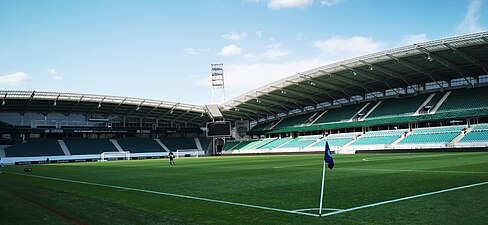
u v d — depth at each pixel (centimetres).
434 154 3919
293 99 7238
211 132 7606
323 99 7344
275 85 6231
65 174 2531
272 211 841
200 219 773
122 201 1075
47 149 7156
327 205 889
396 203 879
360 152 5566
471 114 4869
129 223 752
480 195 960
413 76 5641
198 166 3195
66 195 1262
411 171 1792
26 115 7231
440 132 5119
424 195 984
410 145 5131
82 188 1506
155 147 8306
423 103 5750
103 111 7750
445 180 1327
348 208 839
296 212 817
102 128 7800
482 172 1611
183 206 954
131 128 8106
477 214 728
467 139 4634
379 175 1638
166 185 1539
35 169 3516
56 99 6419
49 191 1412
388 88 6481
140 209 921
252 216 789
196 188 1384
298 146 6944
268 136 8519
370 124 6012
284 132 7869
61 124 7531
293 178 1656
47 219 823
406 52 4475
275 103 7444
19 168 3906
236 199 1054
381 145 5497
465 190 1052
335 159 3494
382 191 1100
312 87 6272
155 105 7388
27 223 785
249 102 7281
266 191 1214
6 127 6962
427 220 690
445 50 4278
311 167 2450
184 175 2117
